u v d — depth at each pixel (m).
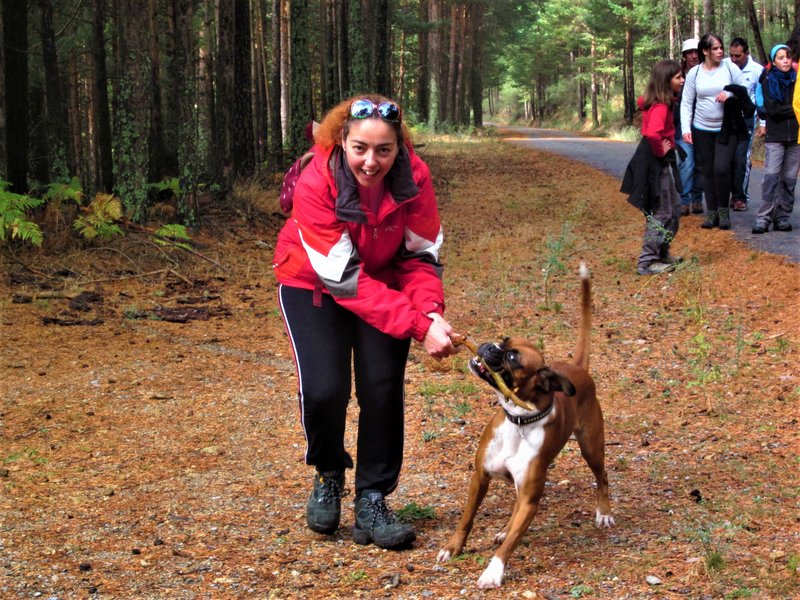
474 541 3.99
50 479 4.84
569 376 3.98
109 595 3.48
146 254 11.12
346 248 3.65
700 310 8.17
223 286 10.37
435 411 6.02
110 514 4.36
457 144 34.59
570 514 4.30
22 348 7.50
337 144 3.56
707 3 31.39
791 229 11.06
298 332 3.84
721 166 11.23
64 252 10.94
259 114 25.22
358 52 22.03
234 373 7.00
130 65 12.00
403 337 3.71
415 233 3.83
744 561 3.62
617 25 53.59
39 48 17.61
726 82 10.96
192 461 5.16
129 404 6.20
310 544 4.01
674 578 3.50
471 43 55.94
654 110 9.55
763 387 6.13
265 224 14.02
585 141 39.28
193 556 3.87
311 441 3.93
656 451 5.15
